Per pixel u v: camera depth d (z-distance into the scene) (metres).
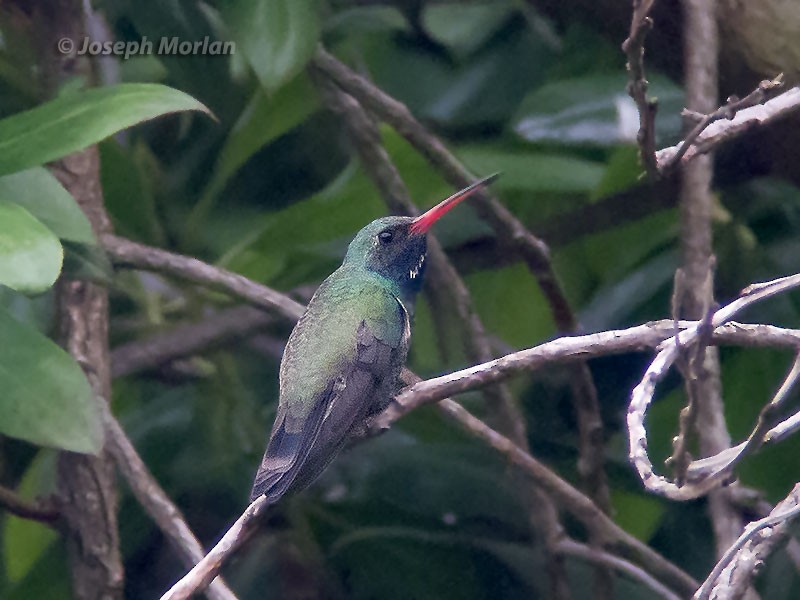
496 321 9.92
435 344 10.01
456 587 9.06
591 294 9.85
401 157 9.54
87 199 8.18
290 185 9.66
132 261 8.16
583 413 8.54
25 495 9.08
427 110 9.94
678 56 8.48
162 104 6.50
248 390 9.69
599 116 9.27
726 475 5.29
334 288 8.16
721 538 7.01
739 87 8.02
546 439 9.65
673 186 9.01
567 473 9.56
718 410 6.75
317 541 9.20
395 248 8.62
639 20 5.79
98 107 6.49
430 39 9.98
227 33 9.06
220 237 9.47
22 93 9.04
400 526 9.22
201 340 9.13
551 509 8.37
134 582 9.34
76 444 6.32
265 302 8.26
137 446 9.34
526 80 9.90
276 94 8.93
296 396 7.37
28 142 6.44
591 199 9.28
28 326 6.45
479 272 9.91
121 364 9.08
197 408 9.38
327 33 9.24
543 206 10.12
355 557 9.12
